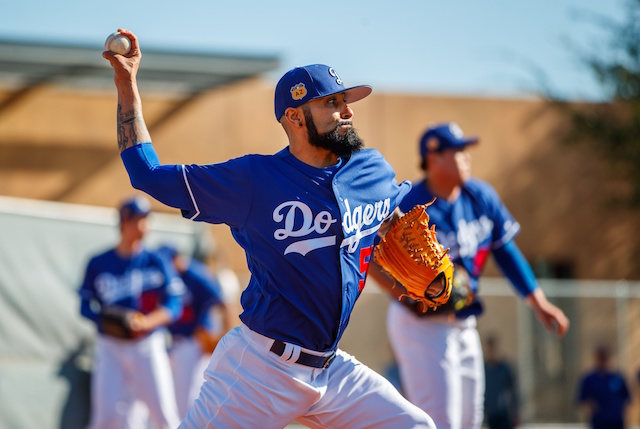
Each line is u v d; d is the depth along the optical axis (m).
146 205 32.28
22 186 55.94
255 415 14.41
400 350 21.62
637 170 61.53
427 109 61.12
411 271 15.70
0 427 34.19
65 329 36.75
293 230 14.12
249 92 59.03
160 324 31.02
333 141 14.21
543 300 22.67
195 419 14.79
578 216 62.66
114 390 30.95
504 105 62.19
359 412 14.87
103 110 57.31
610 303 53.97
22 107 56.22
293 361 14.24
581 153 62.75
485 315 51.91
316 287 14.24
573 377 52.53
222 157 58.47
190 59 49.28
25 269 35.91
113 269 31.83
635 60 61.34
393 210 15.48
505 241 22.58
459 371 21.50
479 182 22.56
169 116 57.88
